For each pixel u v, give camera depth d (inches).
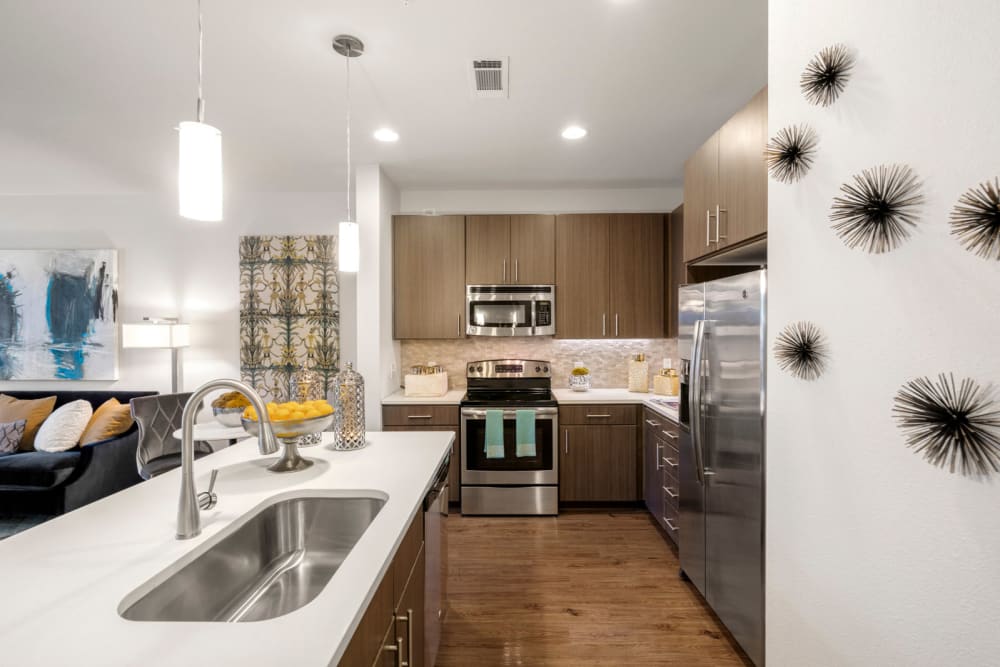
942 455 29.4
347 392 75.5
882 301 34.0
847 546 38.0
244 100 90.7
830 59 39.1
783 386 46.4
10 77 82.0
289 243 154.0
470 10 65.1
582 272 143.8
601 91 88.5
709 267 107.9
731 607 74.2
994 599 26.4
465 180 142.5
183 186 42.3
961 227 28.0
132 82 83.9
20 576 37.2
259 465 67.2
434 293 143.8
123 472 134.6
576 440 133.1
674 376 136.2
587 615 85.1
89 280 154.6
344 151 118.0
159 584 38.1
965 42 27.8
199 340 155.9
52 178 139.0
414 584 53.9
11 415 140.4
